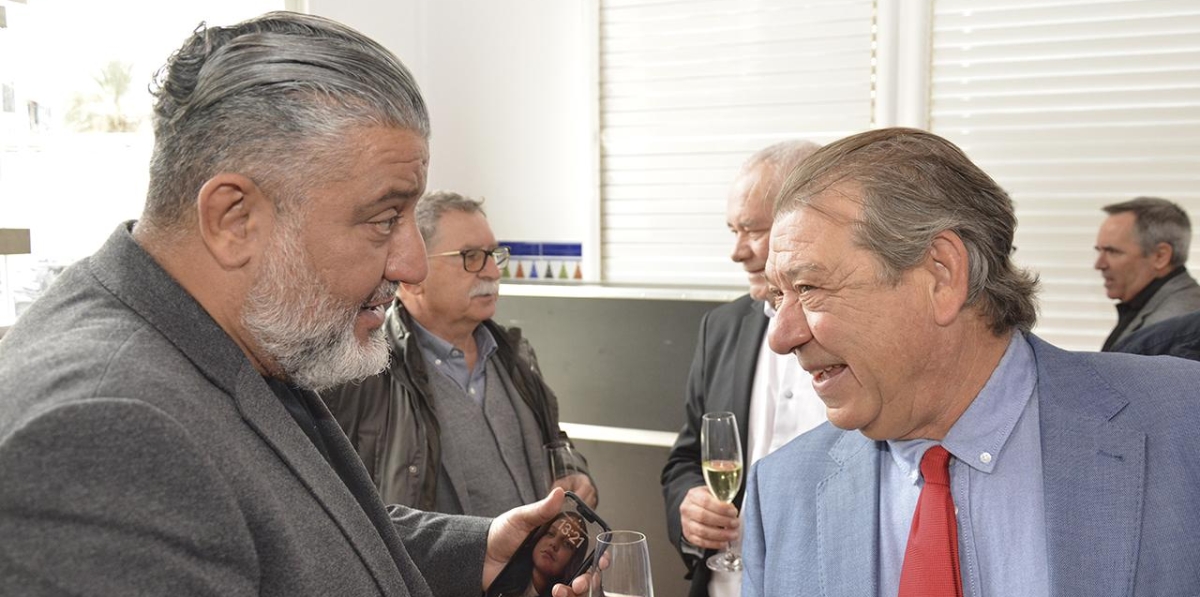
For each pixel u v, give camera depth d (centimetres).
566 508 148
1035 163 316
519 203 381
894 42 320
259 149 90
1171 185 305
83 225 275
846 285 105
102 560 73
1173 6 297
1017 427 112
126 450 76
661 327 328
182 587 77
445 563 141
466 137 387
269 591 90
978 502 112
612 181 365
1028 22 311
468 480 227
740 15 340
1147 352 223
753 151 344
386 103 94
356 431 211
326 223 94
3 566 71
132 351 85
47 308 92
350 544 99
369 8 343
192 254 93
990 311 111
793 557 123
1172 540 102
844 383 111
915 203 103
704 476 221
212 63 91
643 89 357
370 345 107
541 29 371
